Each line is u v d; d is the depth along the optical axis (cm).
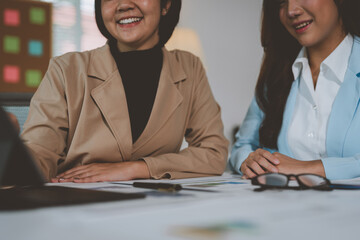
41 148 113
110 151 120
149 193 65
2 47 320
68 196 55
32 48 333
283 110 139
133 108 128
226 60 429
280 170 108
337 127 124
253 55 449
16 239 33
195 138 138
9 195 56
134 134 127
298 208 50
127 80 129
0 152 51
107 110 121
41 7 334
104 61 128
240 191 69
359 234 36
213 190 71
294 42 142
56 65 125
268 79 143
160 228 37
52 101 120
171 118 129
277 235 35
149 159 113
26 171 54
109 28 130
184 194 63
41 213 44
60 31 344
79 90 122
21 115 132
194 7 404
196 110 139
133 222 40
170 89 130
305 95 135
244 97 446
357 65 125
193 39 406
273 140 140
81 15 353
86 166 112
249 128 152
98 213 44
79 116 121
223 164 130
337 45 132
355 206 52
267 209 49
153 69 132
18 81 329
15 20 325
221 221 41
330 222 41
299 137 134
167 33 140
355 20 126
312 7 122
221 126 140
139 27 127
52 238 33
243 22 439
